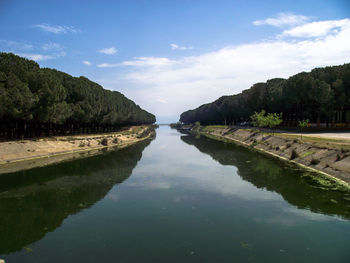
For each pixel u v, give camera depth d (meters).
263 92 97.38
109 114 91.06
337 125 69.56
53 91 55.94
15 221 20.58
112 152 62.25
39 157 50.12
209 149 66.12
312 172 34.41
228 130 112.94
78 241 17.33
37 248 16.47
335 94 68.44
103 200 25.70
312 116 75.31
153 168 41.94
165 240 17.34
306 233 17.92
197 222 20.19
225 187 29.88
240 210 22.48
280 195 26.12
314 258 14.85
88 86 86.00
